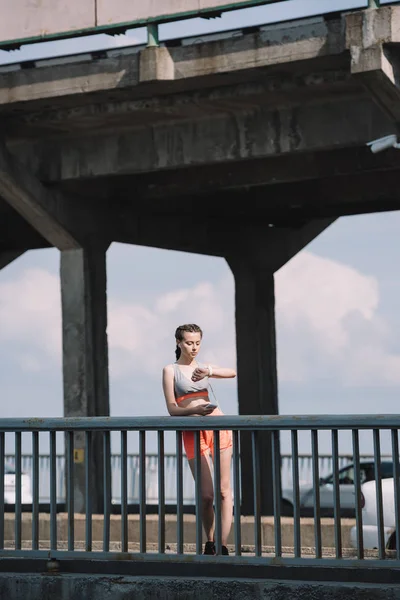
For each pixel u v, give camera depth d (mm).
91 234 26172
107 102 21938
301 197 28438
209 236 30703
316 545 9828
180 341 11555
